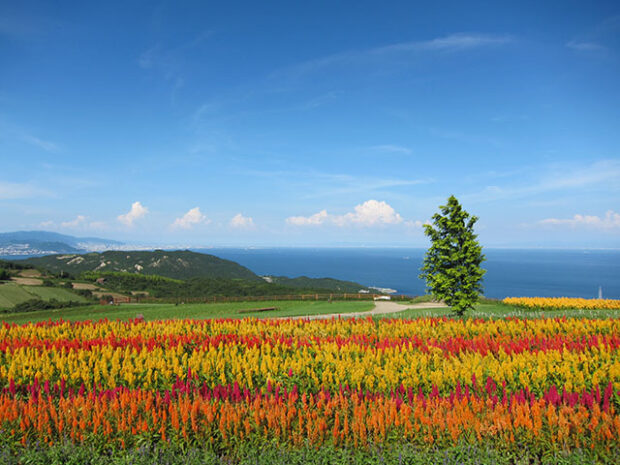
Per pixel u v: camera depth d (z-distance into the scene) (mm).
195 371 9438
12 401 7301
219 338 13289
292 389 8609
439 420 6500
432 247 25188
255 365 9523
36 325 16703
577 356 9508
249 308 37062
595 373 8344
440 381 8594
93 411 6930
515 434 6309
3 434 6461
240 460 6176
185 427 6461
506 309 30781
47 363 9641
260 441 6508
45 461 5934
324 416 6844
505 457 5938
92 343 12539
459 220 24828
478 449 6008
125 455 6086
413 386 8695
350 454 6203
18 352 11328
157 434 6527
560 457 5918
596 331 14719
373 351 11039
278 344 12125
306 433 6629
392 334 15359
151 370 9305
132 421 6695
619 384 7965
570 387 8156
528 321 16359
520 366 9070
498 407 6723
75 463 5852
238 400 7801
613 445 5926
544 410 6633
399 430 6586
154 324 17203
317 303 41906
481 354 10688
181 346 11953
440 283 24734
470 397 7598
